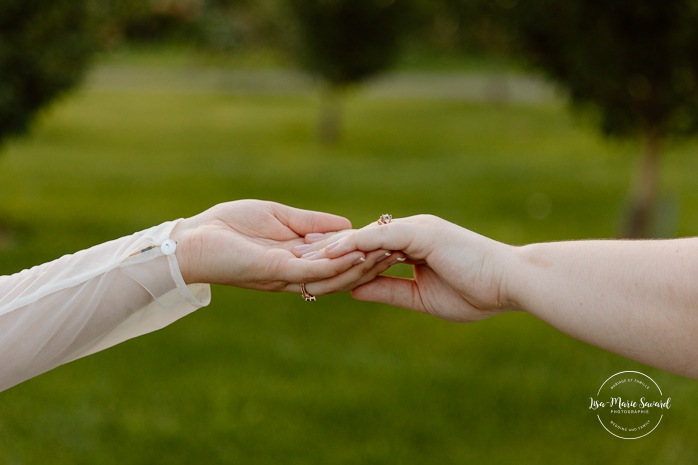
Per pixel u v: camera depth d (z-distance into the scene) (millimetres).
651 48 4832
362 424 3406
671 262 1258
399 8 11242
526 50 5344
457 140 12133
